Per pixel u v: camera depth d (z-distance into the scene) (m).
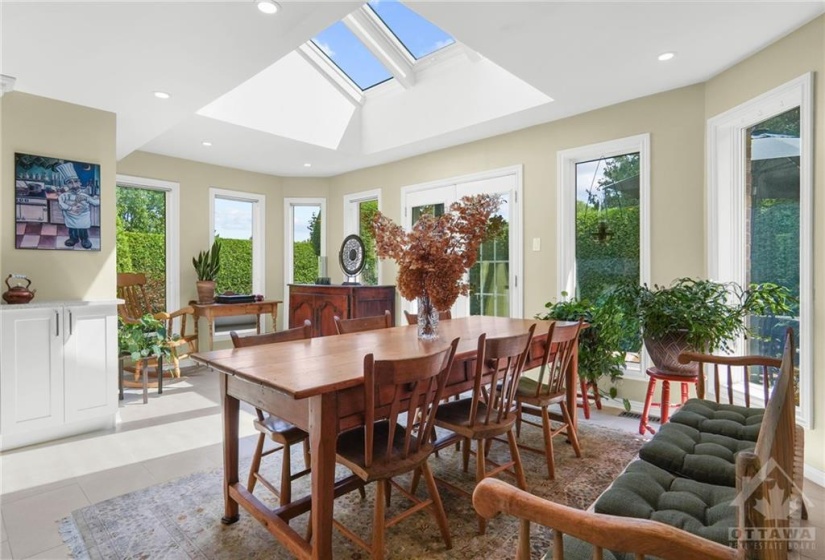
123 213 4.77
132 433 3.03
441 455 2.69
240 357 1.86
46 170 3.00
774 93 2.54
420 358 1.55
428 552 1.74
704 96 3.13
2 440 2.71
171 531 1.89
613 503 1.32
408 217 5.12
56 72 2.71
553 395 2.38
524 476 2.26
